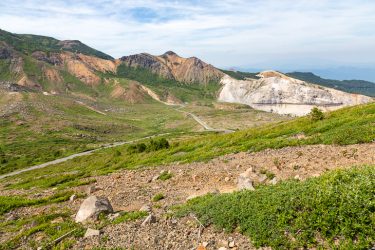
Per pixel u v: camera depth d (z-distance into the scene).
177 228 14.84
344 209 10.55
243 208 13.50
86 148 194.38
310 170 21.75
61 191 35.25
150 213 17.94
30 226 20.88
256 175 22.62
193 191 23.08
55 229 18.52
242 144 42.38
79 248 15.10
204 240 13.20
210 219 14.22
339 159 23.02
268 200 12.96
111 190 29.28
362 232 10.06
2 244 17.83
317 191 11.78
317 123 42.12
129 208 21.48
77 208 24.42
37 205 28.02
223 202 14.83
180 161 40.38
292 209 11.84
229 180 23.94
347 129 30.03
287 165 23.94
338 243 10.30
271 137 43.50
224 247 12.30
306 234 10.84
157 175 32.84
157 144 70.81
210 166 30.55
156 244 14.01
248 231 12.44
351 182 11.44
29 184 61.78
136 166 49.38
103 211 19.33
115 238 15.34
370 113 39.75
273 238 11.53
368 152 23.14
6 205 27.98
